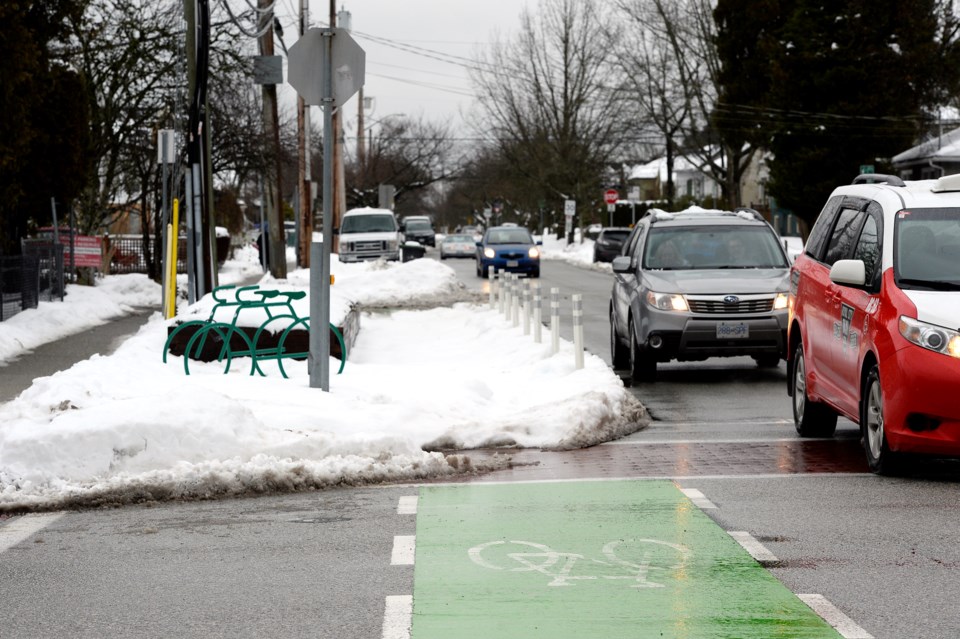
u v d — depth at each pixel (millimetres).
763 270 20609
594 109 101000
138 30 45438
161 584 8250
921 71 58000
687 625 7160
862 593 7805
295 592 7992
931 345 11039
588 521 10023
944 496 10781
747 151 75938
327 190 16625
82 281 44656
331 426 13719
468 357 24188
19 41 30078
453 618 7359
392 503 10867
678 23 79125
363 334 29922
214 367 19672
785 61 58812
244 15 37375
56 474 11523
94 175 47188
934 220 12297
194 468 11539
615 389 16344
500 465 12648
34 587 8234
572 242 104812
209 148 29219
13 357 24344
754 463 12688
